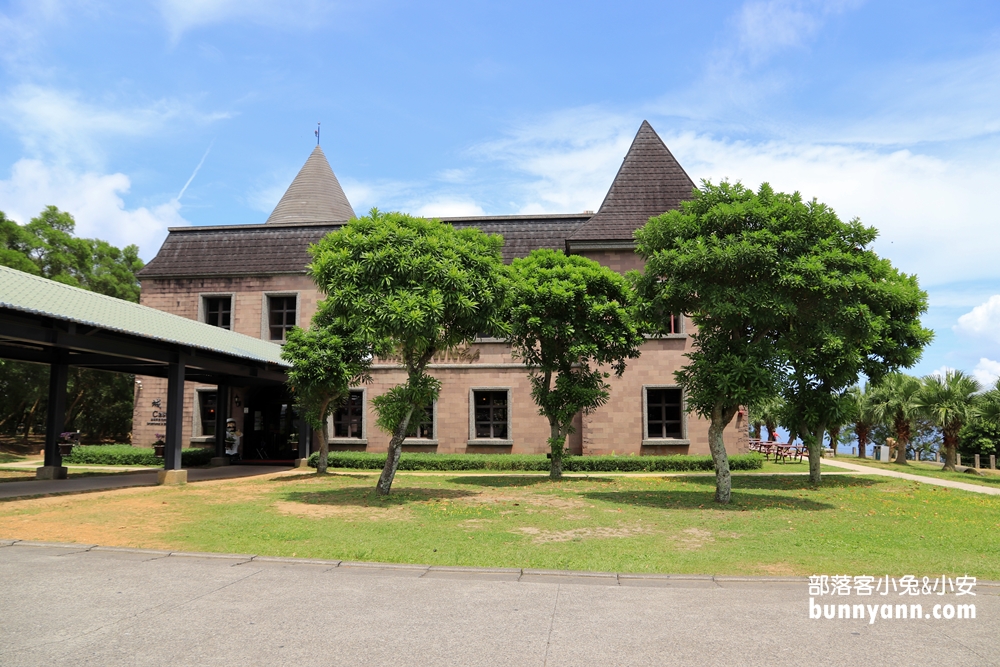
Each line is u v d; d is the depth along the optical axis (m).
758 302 12.56
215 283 26.39
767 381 12.80
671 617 5.51
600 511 11.98
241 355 17.53
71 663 4.32
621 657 4.55
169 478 16.02
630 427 23.23
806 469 22.88
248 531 9.79
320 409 19.62
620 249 23.70
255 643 4.76
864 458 35.69
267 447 26.23
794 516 11.62
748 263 12.69
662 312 14.46
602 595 6.24
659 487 16.36
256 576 6.84
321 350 18.39
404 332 12.59
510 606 5.80
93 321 12.77
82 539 8.96
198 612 5.50
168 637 4.87
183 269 26.62
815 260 12.45
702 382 13.53
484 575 7.07
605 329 17.67
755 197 13.57
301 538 9.27
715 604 5.95
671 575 7.05
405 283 13.12
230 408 26.02
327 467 22.84
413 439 24.41
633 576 7.05
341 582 6.63
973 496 15.46
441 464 22.06
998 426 26.38
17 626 5.09
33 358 17.20
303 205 32.91
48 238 33.97
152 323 16.12
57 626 5.10
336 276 13.19
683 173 25.47
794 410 17.53
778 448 26.58
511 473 21.11
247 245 26.92
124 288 37.69
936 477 21.86
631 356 18.70
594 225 24.25
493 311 13.90
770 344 13.29
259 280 26.22
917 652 4.71
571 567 7.61
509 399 24.28
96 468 22.36
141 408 25.92
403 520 10.96
